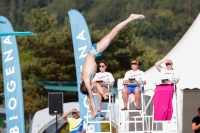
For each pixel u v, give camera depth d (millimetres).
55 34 85688
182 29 169000
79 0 188625
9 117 42812
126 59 86188
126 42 85875
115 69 85125
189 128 38281
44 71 84375
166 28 168750
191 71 36219
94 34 85875
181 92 34969
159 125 35812
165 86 30797
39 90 85812
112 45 84750
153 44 167125
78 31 41188
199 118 33500
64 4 189500
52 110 40219
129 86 31953
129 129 35219
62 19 188500
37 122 48375
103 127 47094
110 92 32031
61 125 49688
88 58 28172
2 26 44000
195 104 38188
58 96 40281
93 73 28484
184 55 37219
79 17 41344
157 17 171000
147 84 38031
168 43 167875
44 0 194125
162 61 32000
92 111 29688
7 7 193000
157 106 30750
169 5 173375
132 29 86625
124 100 31594
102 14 183750
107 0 185250
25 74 88375
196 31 37750
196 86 34688
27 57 109875
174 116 31594
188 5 171375
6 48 43281
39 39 84625
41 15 91500
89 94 29000
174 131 32500
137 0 179500
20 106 42750
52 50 84875
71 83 63438
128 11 180375
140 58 88375
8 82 43062
